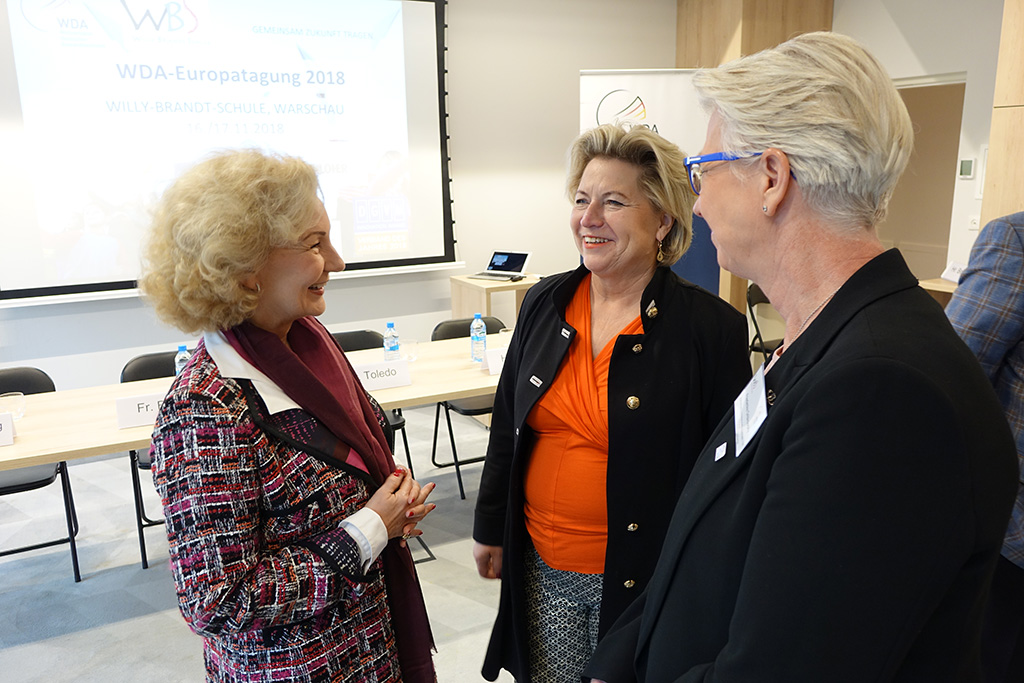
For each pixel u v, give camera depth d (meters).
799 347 0.71
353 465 1.12
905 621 0.60
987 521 0.62
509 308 5.71
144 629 2.59
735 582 0.74
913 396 0.58
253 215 1.01
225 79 4.42
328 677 1.10
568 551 1.42
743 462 0.75
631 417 1.33
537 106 5.52
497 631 1.58
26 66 3.96
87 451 2.38
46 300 4.15
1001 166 3.55
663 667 0.83
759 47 5.38
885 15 5.24
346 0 4.66
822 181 0.69
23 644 2.50
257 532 1.01
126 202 4.29
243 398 1.03
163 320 1.05
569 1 5.47
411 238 5.14
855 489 0.59
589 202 1.39
